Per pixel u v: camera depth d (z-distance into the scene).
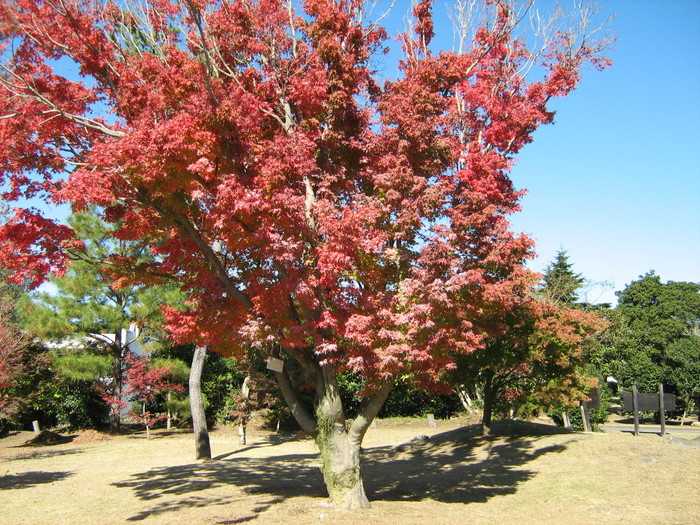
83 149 9.45
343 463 9.23
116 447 20.98
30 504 10.26
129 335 35.03
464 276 8.27
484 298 9.00
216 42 9.70
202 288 9.51
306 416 9.75
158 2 9.74
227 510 9.11
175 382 26.48
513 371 17.91
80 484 12.52
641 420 35.66
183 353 27.39
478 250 9.10
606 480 11.13
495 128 9.91
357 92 9.89
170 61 8.74
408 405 29.44
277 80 9.84
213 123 7.94
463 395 27.59
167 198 8.60
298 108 9.96
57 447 21.70
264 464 15.93
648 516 8.61
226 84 9.39
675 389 32.62
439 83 10.23
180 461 16.83
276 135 8.96
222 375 28.47
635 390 15.29
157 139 7.48
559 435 16.03
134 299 24.88
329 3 9.70
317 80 9.16
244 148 8.47
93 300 23.48
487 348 15.12
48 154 8.95
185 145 7.50
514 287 10.09
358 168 10.08
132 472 14.46
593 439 14.84
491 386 17.64
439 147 9.17
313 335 8.25
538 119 10.05
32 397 23.58
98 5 9.25
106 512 9.41
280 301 8.37
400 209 8.84
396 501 10.02
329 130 9.41
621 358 35.44
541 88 10.35
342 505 9.03
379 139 9.30
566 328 14.88
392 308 8.68
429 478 12.69
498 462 13.95
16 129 8.26
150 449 20.22
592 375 22.67
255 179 8.03
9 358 20.14
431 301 8.17
